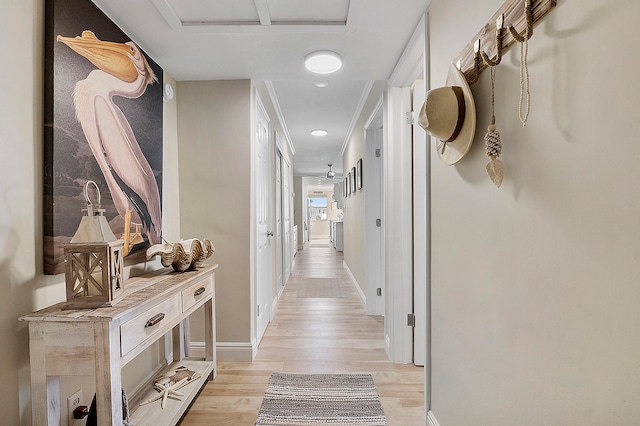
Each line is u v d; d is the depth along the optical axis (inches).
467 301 47.4
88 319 42.2
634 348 21.7
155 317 54.0
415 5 62.4
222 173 96.7
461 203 49.3
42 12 47.6
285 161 198.4
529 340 32.9
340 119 164.9
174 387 70.5
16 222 43.7
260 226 114.5
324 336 116.2
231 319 97.3
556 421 29.1
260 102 110.5
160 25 67.8
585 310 25.7
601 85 23.9
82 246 45.2
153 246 69.9
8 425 42.5
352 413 72.0
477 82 43.6
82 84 53.7
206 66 87.2
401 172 96.4
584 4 25.2
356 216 179.5
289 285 198.2
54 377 44.0
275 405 74.6
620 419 22.8
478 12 43.3
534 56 31.2
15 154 43.6
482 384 43.0
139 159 70.6
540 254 31.0
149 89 75.4
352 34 72.4
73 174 51.5
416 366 94.0
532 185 32.0
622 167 22.2
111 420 42.8
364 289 151.9
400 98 96.3
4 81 42.1
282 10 64.1
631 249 21.7
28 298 45.5
